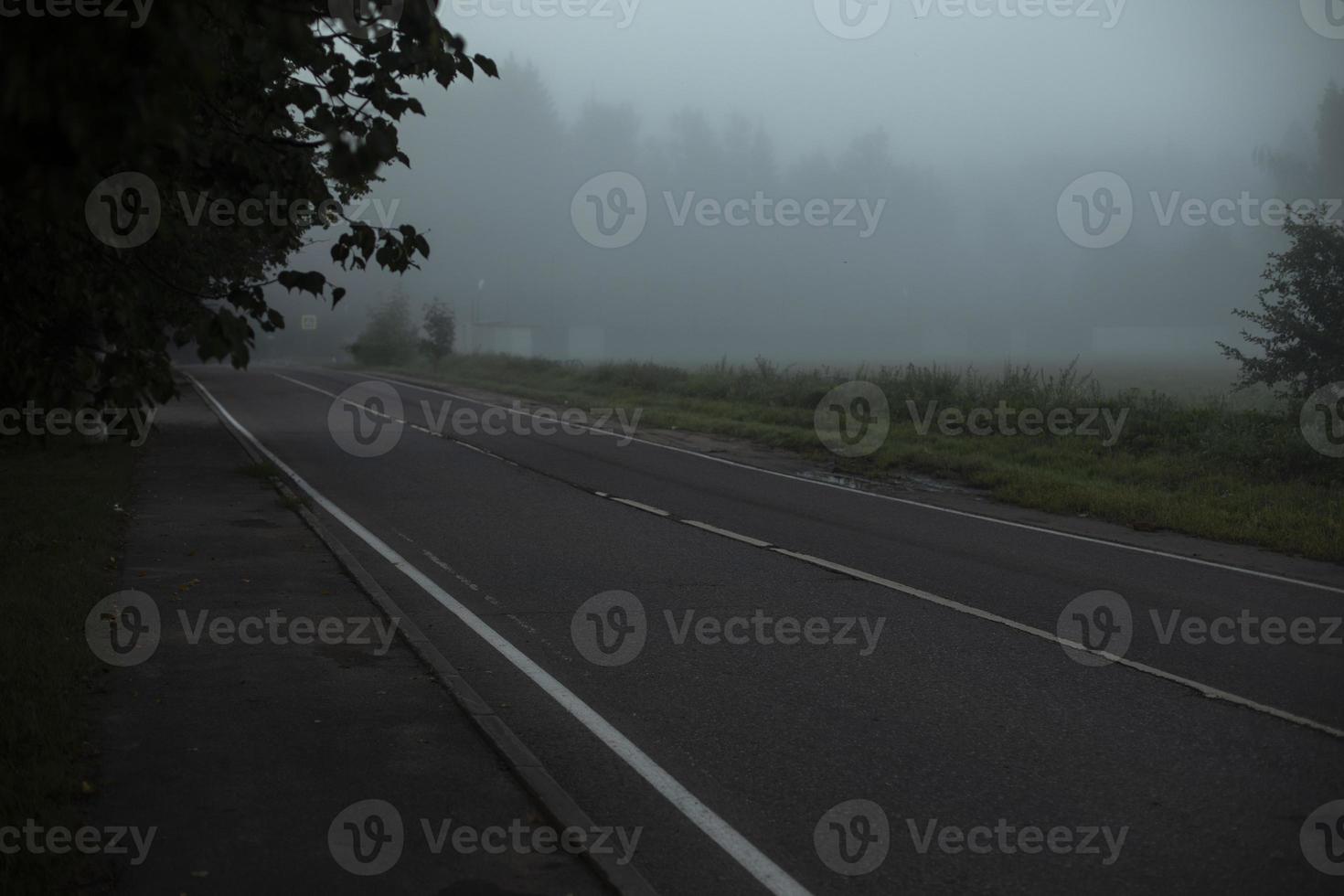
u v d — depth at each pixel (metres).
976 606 8.44
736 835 4.36
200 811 4.29
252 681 5.99
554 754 5.23
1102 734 5.58
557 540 11.05
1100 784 4.91
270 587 8.25
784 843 4.29
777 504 13.84
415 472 16.34
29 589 7.72
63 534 9.74
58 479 13.47
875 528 12.17
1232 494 14.19
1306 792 4.84
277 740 5.10
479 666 6.70
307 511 11.66
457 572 9.47
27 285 5.29
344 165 4.95
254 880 3.73
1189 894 3.89
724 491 14.91
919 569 9.88
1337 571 10.20
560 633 7.50
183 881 3.70
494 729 5.29
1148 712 5.93
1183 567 10.21
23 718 5.10
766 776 4.99
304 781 4.63
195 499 12.45
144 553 9.33
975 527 12.37
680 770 5.05
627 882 3.76
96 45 2.94
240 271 10.63
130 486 13.20
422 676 6.20
